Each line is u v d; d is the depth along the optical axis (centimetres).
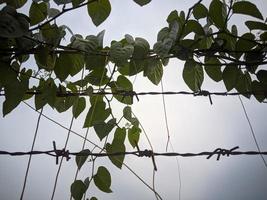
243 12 140
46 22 118
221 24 142
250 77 153
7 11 110
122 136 143
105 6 127
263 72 150
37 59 137
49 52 129
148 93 149
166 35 140
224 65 147
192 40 143
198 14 143
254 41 145
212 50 144
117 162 139
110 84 151
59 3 108
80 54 134
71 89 154
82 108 154
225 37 147
